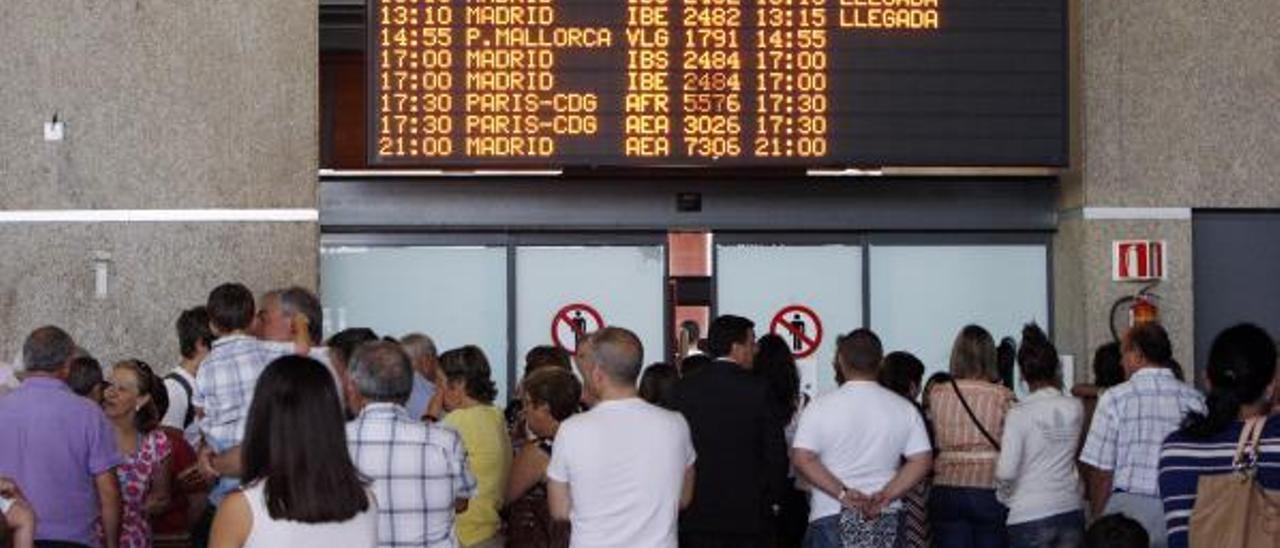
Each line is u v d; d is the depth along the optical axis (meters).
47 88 13.21
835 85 12.58
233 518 5.94
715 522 9.65
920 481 9.59
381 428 7.39
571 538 8.05
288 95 13.38
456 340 13.92
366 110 12.91
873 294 14.03
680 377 10.49
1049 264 14.15
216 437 8.80
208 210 13.30
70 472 8.54
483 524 9.16
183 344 10.88
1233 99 13.78
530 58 12.43
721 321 9.99
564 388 9.09
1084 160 13.70
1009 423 9.95
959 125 12.65
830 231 14.02
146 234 13.27
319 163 14.20
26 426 8.50
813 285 14.02
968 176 14.07
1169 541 7.36
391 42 12.38
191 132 13.31
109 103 13.25
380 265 13.93
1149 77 13.76
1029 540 9.95
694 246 13.96
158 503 9.77
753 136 12.52
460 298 13.93
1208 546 7.04
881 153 12.59
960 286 14.09
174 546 10.12
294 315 8.87
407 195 13.90
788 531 11.55
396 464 7.35
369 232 13.94
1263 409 7.34
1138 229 13.70
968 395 10.41
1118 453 9.31
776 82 12.54
